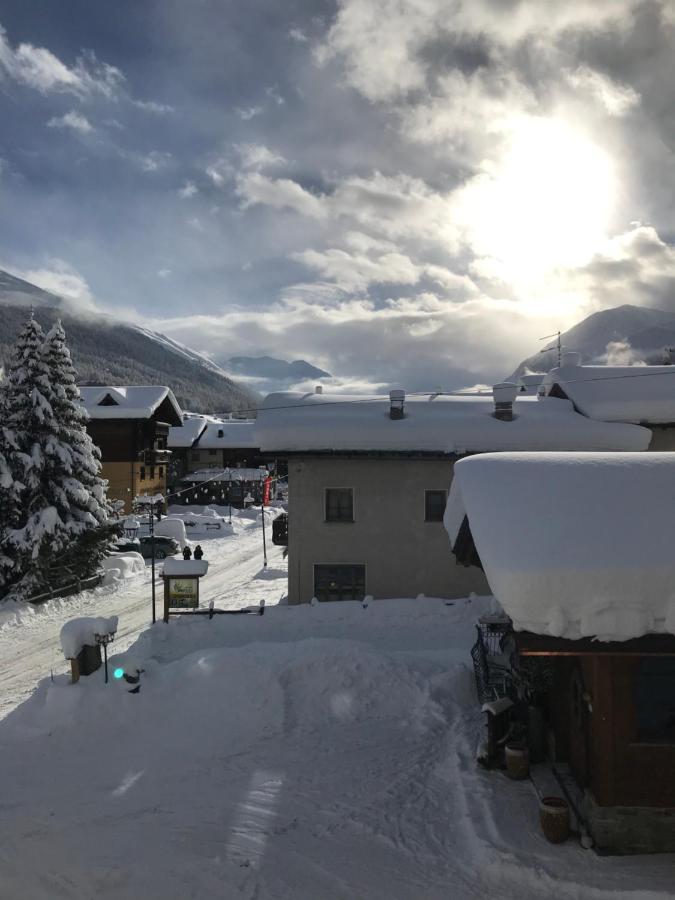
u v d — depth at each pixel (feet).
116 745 43.93
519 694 41.16
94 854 31.71
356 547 82.79
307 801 36.06
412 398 95.50
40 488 94.63
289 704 47.65
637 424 85.46
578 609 27.53
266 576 110.01
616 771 29.91
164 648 65.87
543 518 30.60
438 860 30.53
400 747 42.37
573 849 30.01
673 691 30.19
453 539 44.14
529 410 90.89
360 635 68.85
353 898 28.14
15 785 39.06
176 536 145.18
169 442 263.49
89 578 101.04
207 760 41.24
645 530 29.30
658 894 26.58
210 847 31.99
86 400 187.01
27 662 66.74
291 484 83.41
